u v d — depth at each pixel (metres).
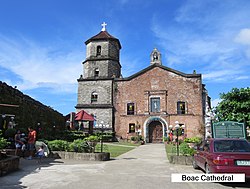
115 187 7.05
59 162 12.33
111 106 36.00
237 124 16.16
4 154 9.66
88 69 38.25
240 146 8.21
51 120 24.86
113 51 38.81
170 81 35.66
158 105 35.47
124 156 16.30
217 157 7.38
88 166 11.11
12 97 17.14
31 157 13.28
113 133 35.06
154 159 14.59
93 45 38.88
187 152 12.83
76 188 6.86
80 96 37.62
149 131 35.38
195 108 33.81
